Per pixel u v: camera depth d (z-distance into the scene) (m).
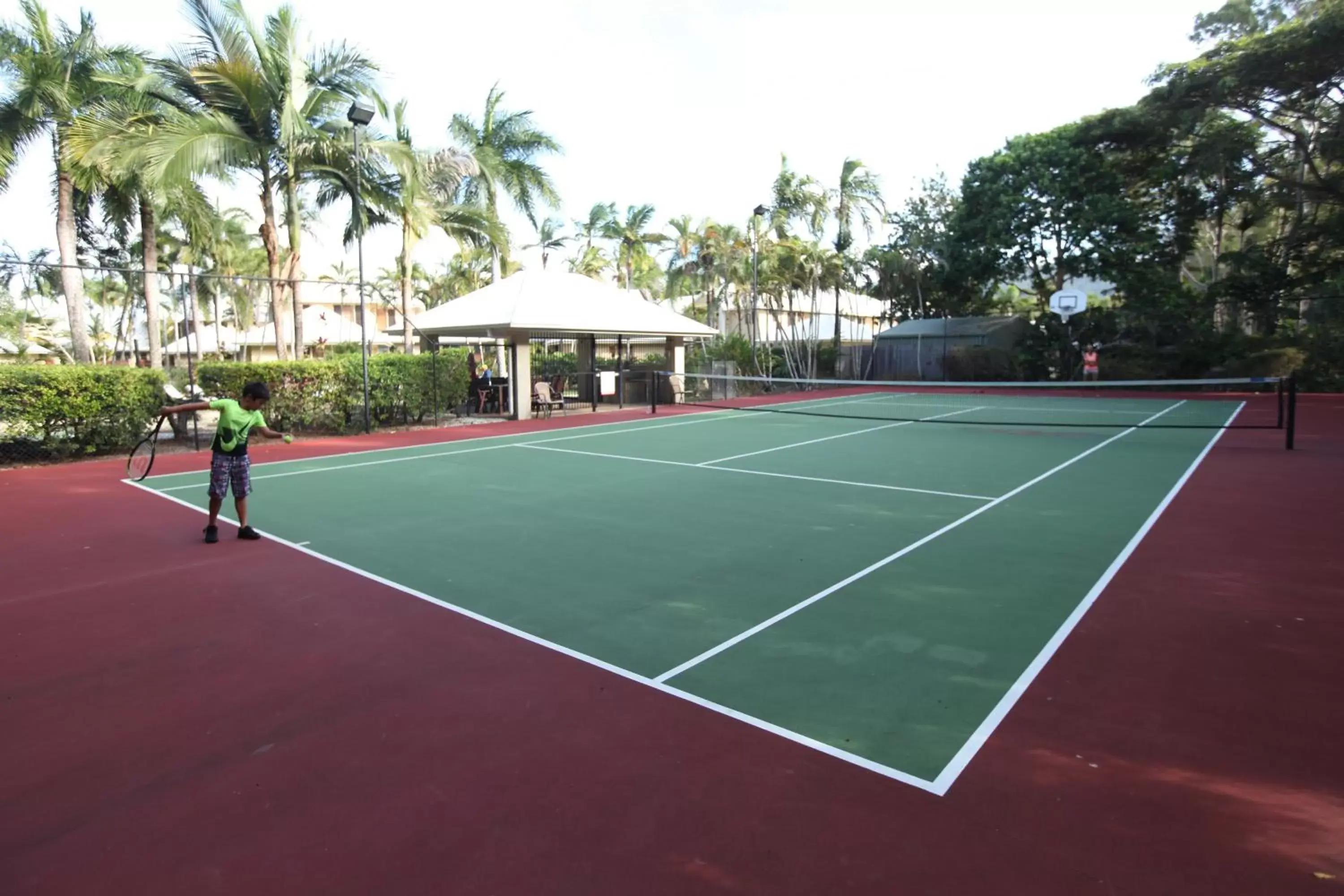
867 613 5.34
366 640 4.88
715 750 3.51
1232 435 16.14
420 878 2.66
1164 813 3.00
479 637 4.93
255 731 3.73
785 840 2.85
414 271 53.25
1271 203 30.31
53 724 3.81
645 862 2.74
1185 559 6.66
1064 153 31.67
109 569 6.47
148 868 2.73
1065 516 8.42
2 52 18.52
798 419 20.34
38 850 2.84
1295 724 3.71
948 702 3.98
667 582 6.09
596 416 21.22
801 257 33.50
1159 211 32.69
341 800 3.15
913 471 11.60
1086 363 31.06
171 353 32.94
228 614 5.38
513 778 3.29
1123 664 4.44
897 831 2.90
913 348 37.56
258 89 17.44
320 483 10.62
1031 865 2.70
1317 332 29.14
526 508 8.88
